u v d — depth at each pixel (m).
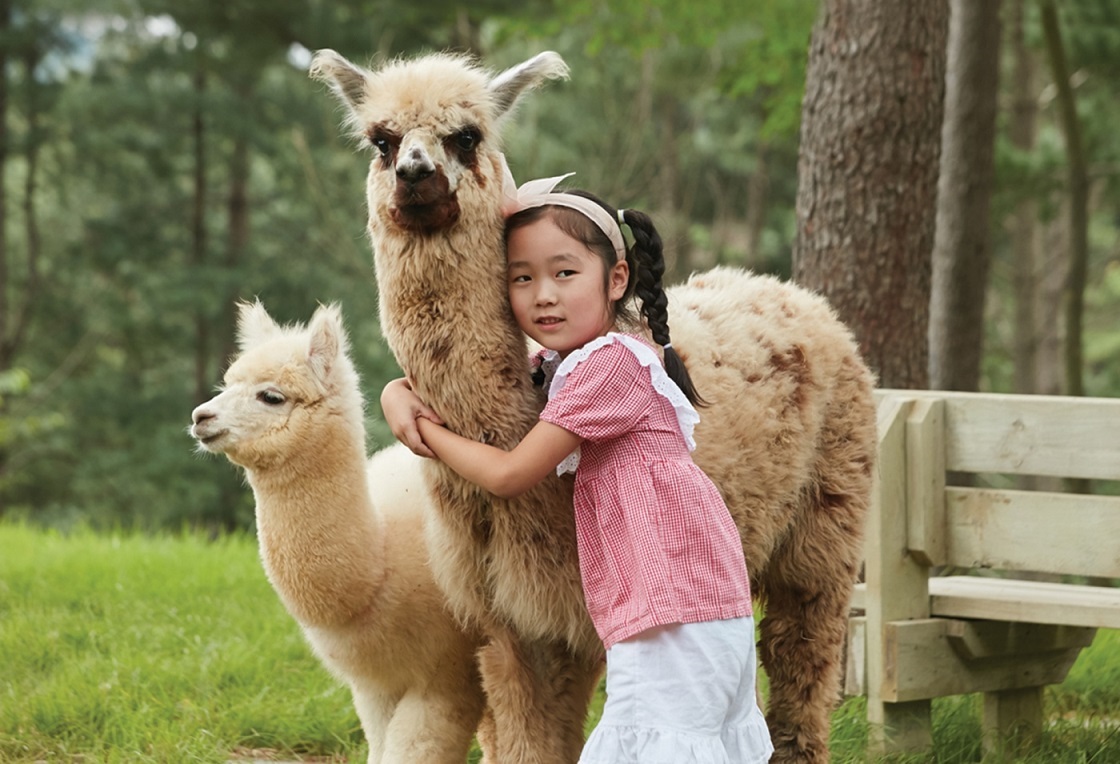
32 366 24.30
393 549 4.27
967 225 8.16
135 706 5.22
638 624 3.28
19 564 8.02
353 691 4.52
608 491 3.43
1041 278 18.50
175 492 19.92
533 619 3.76
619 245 3.59
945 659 4.97
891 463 4.91
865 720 5.05
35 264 23.78
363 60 17.25
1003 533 4.82
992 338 21.11
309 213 23.02
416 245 3.59
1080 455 4.64
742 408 4.00
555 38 19.19
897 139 6.38
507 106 3.80
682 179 24.95
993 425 4.84
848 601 4.41
